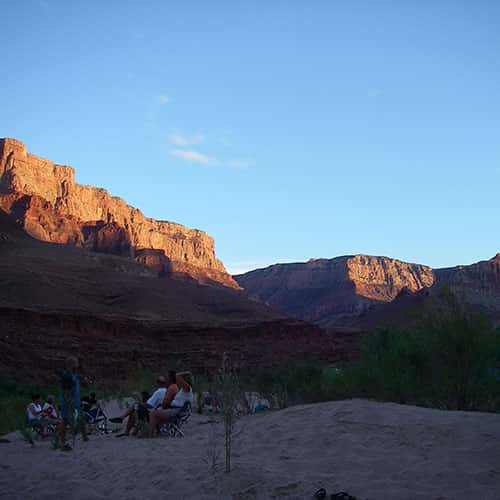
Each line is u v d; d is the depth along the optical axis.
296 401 12.91
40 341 39.31
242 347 53.19
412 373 10.46
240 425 9.03
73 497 5.68
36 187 178.50
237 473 5.83
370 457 6.34
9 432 12.02
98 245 161.50
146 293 90.88
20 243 108.88
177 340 52.00
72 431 9.15
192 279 184.00
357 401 9.25
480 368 10.02
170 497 5.43
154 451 7.66
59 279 84.00
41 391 24.11
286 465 6.25
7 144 175.75
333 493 5.20
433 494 5.03
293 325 60.78
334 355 51.09
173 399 9.84
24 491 6.02
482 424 7.09
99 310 76.00
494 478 5.38
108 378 36.41
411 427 7.21
